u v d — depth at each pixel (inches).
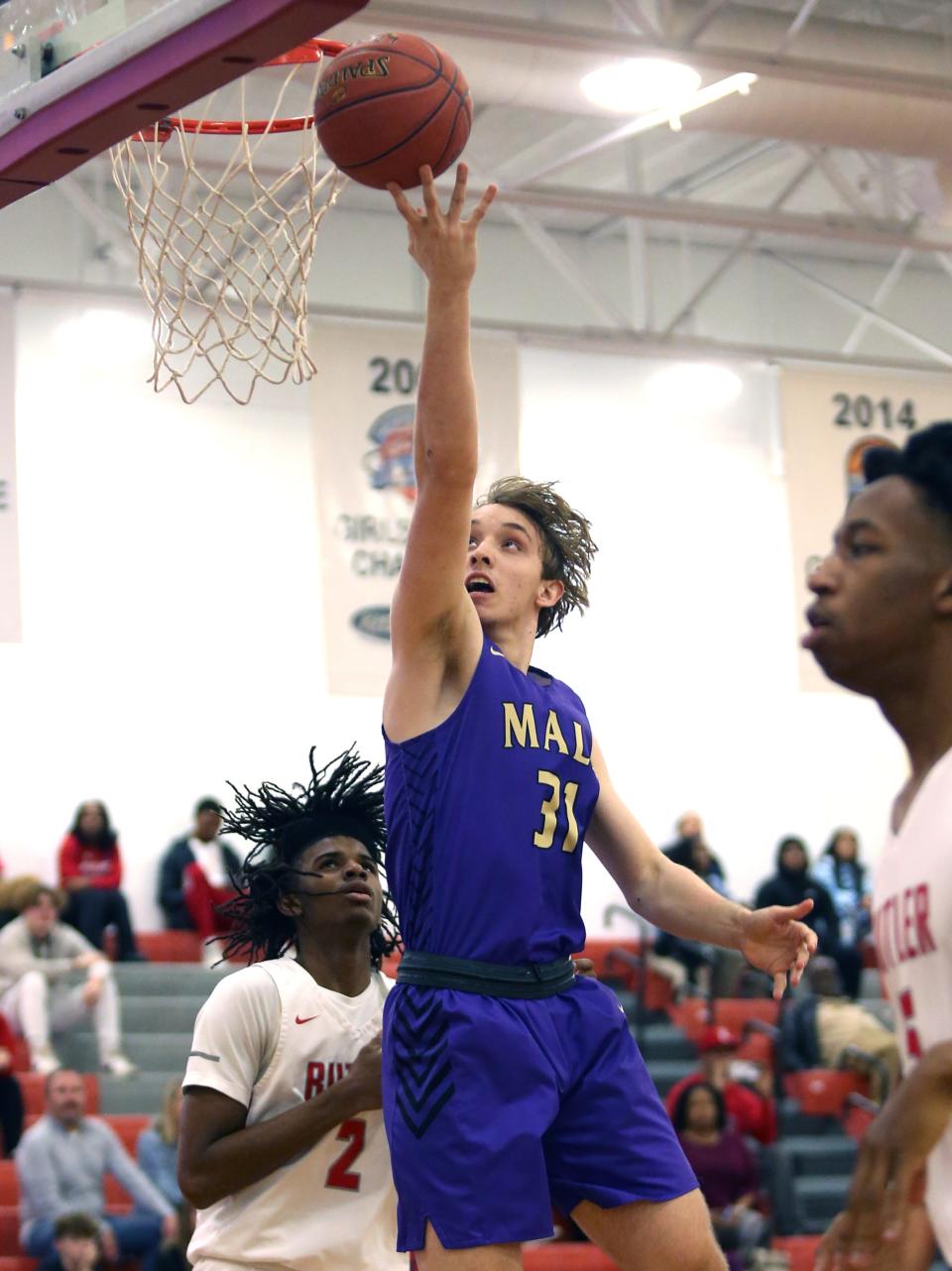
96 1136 303.9
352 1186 131.0
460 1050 111.2
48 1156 297.7
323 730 534.3
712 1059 367.6
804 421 489.1
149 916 504.7
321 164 385.1
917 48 391.9
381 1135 132.4
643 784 568.1
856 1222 69.5
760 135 403.2
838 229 463.8
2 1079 329.4
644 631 576.4
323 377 444.1
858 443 492.7
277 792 153.2
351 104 118.1
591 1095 116.1
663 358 510.6
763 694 588.1
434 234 109.4
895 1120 69.8
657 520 583.2
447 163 121.3
